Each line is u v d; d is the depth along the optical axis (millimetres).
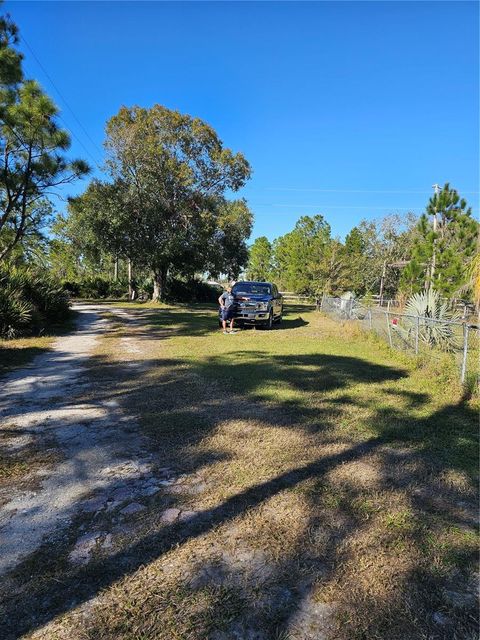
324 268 26797
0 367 8109
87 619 2168
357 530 2920
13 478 3695
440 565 2584
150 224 27188
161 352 9891
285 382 7023
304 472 3783
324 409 5598
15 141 12180
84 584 2416
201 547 2734
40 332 12633
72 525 2996
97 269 47688
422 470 3838
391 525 2982
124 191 26656
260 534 2867
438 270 17125
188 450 4250
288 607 2244
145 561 2605
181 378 7203
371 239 40688
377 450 4281
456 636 2074
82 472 3803
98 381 7047
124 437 4602
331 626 2127
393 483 3596
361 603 2277
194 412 5414
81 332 13602
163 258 27516
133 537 2848
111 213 25594
